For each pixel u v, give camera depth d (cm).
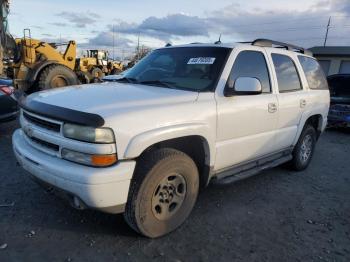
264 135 440
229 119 373
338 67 2731
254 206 419
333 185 520
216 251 317
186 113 328
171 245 321
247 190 469
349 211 426
